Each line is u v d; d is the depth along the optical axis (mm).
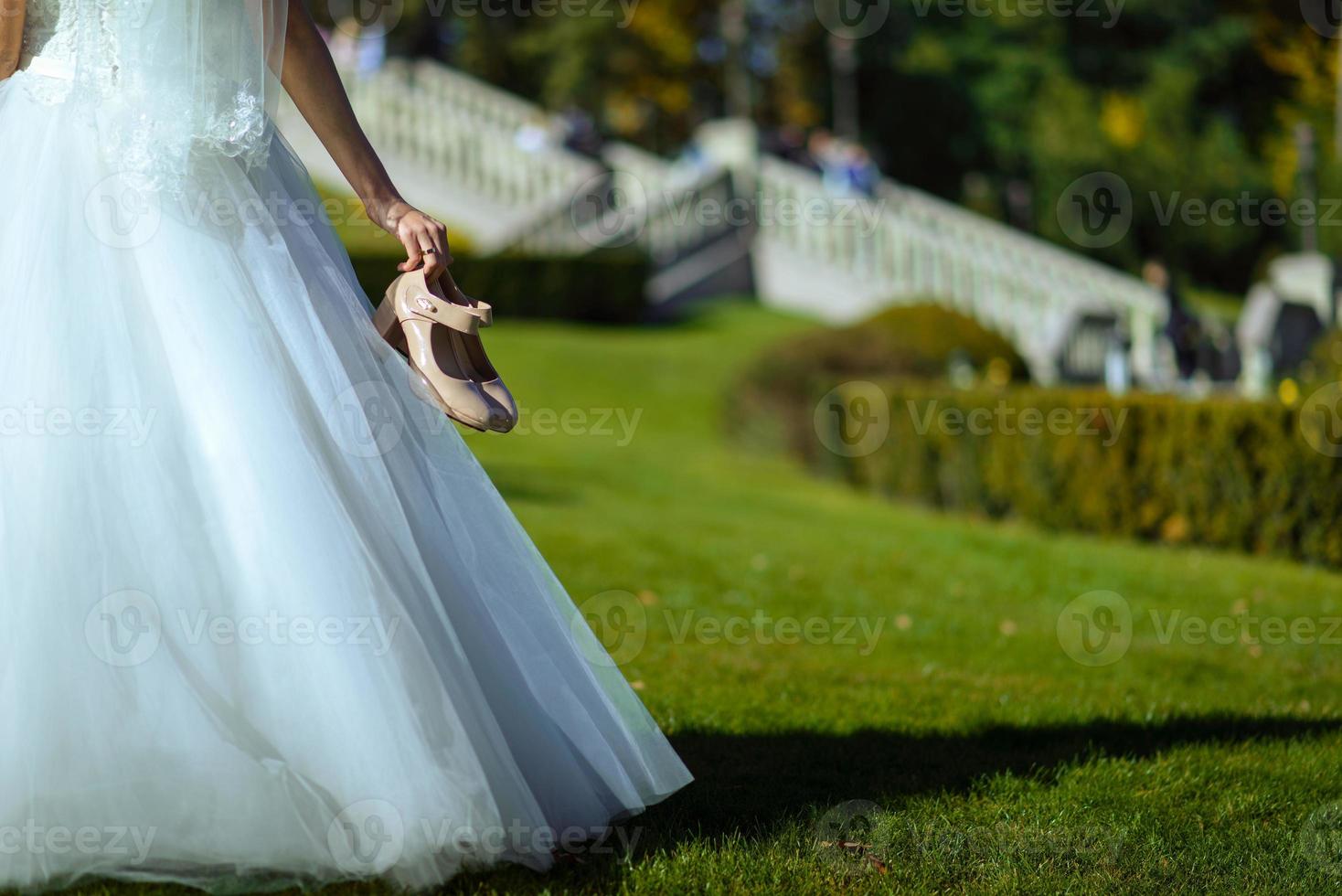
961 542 11398
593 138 30406
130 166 3141
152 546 2961
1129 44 48938
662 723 5039
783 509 13062
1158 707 5742
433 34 38781
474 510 3410
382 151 27859
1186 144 47031
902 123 47438
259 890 3025
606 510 11750
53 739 2891
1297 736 5172
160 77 3164
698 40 42219
